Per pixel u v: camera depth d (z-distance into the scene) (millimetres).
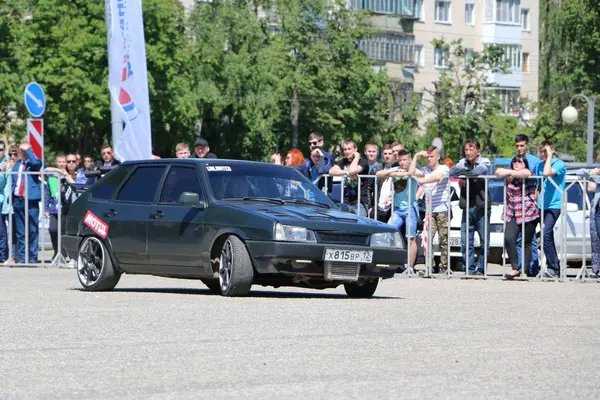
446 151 126000
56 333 18438
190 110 112500
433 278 34531
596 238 33875
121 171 28078
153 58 108375
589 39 136375
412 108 130125
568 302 25188
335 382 13727
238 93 119875
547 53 138750
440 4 172750
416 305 23844
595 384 13664
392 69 164625
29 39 104125
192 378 14039
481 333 18781
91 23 104938
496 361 15531
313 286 26250
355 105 133750
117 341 17469
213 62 117500
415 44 168750
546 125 127625
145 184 27328
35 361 15477
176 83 111250
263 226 24656
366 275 25344
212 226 25469
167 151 116750
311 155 35656
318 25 134000
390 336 18203
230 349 16594
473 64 126500
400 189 35094
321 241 24781
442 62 171625
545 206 33844
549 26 138625
